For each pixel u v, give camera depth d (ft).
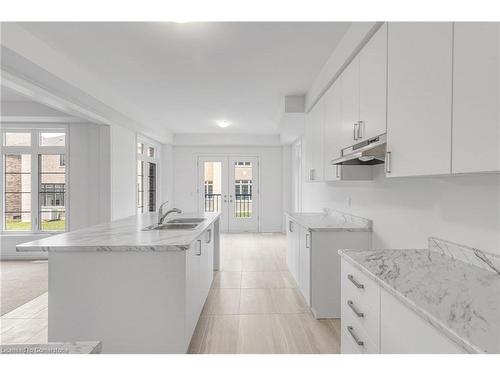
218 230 15.43
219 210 27.32
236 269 15.53
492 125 3.34
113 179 16.87
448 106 4.08
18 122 17.47
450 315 3.32
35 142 17.80
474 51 3.60
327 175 10.75
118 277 6.97
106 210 16.55
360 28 7.43
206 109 17.88
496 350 2.64
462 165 3.82
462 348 2.87
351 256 5.89
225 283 13.35
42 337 8.79
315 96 12.58
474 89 3.61
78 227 17.62
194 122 21.63
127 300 6.98
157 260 6.98
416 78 4.86
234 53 10.27
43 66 9.59
